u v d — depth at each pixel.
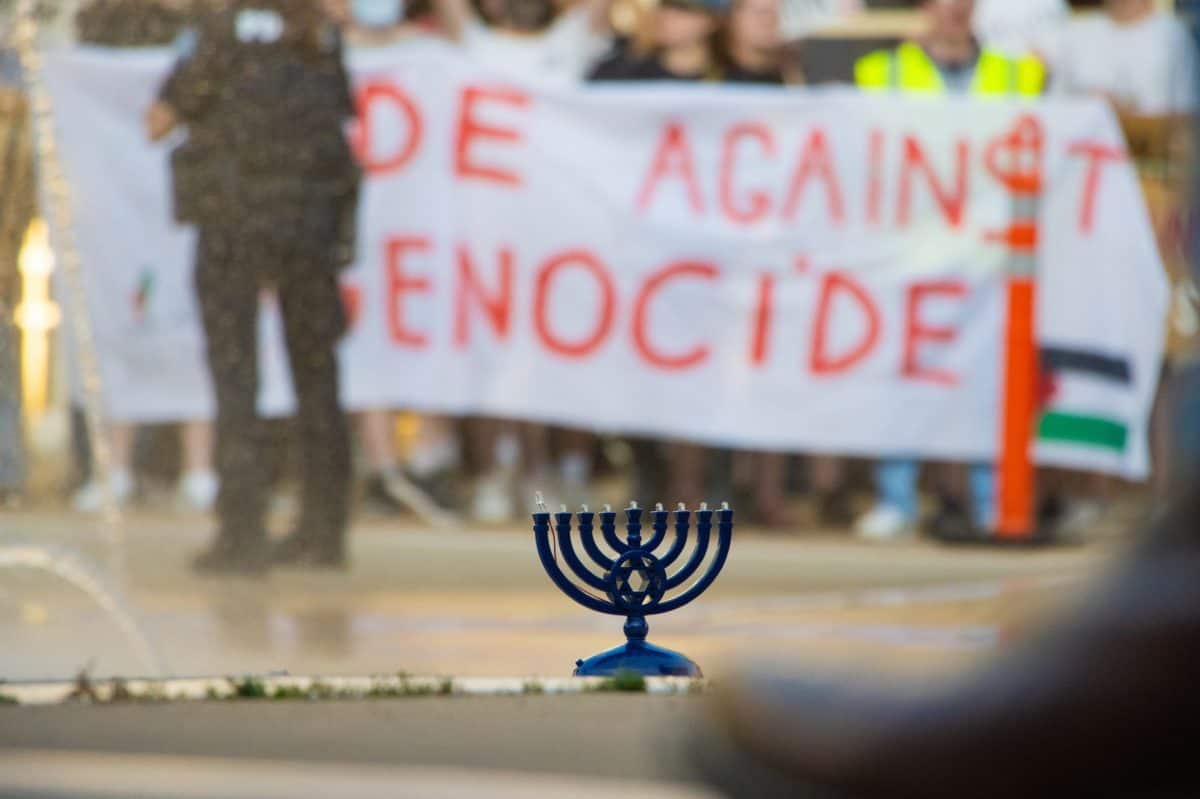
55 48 25.31
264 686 7.73
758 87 26.44
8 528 20.98
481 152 26.16
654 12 26.36
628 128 26.30
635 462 27.22
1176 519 1.99
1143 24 26.58
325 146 19.77
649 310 26.33
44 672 11.05
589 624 14.87
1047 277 26.19
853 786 2.12
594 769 5.46
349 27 25.14
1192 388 2.00
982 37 26.75
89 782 5.29
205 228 19.39
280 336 19.81
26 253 23.25
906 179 26.30
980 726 2.04
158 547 19.78
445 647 12.72
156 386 25.67
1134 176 26.06
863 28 27.80
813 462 27.34
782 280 26.31
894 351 26.23
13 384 23.97
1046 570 19.66
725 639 13.54
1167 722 1.94
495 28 26.42
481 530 24.55
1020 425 25.39
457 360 26.22
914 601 16.81
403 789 5.11
